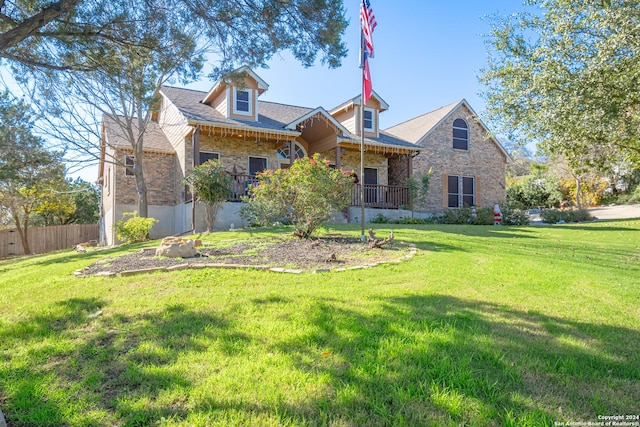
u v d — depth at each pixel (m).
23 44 5.96
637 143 11.96
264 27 5.82
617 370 2.90
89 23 5.47
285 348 3.26
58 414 2.43
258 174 10.15
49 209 24.78
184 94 18.42
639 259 8.41
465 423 2.23
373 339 3.40
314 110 16.39
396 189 18.72
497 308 4.42
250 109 16.27
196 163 14.23
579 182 26.22
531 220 21.22
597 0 10.34
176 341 3.48
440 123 20.72
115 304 4.73
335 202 9.59
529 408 2.37
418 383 2.65
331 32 5.73
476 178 21.34
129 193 16.69
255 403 2.46
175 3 5.67
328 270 6.42
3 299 5.37
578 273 6.43
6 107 12.90
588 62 10.38
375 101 19.12
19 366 3.12
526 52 12.73
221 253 8.02
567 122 10.92
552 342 3.42
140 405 2.48
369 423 2.25
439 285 5.50
